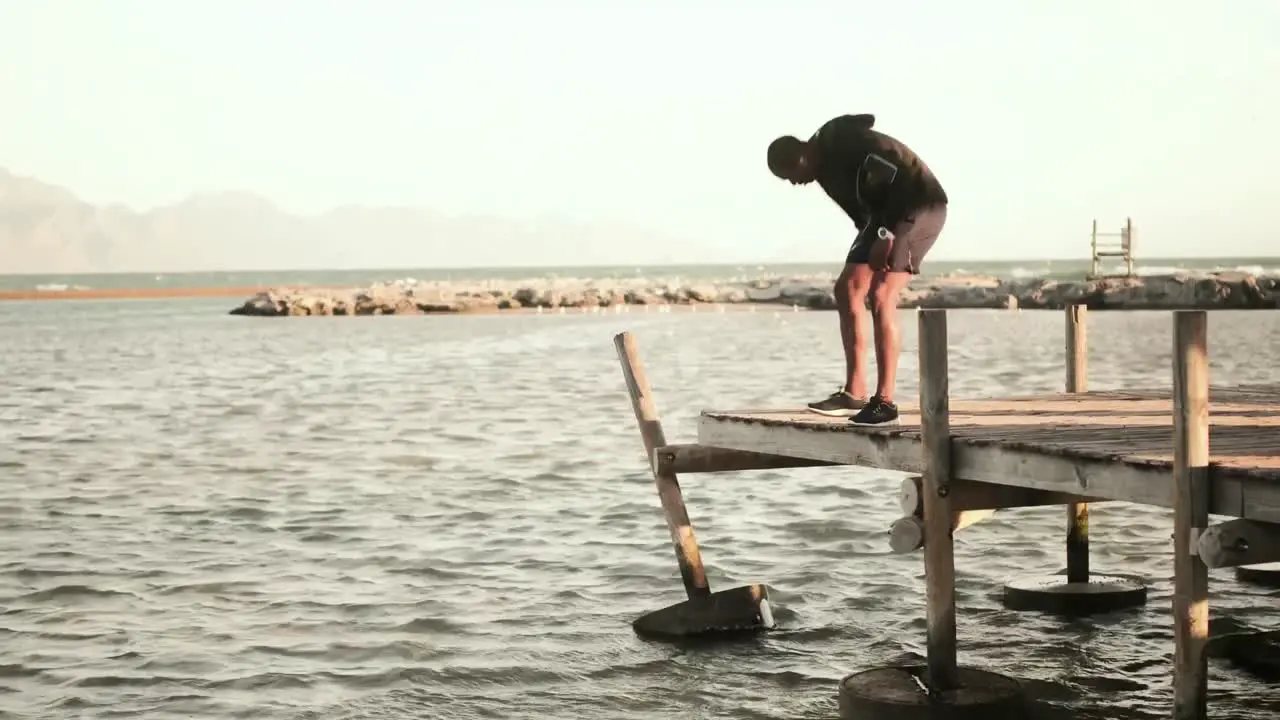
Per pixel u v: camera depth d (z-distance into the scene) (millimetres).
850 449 7359
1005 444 6434
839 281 7766
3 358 38531
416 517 12922
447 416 22062
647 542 11695
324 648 8445
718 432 8344
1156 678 7805
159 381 29906
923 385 6734
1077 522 9656
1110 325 50031
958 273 137625
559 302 76750
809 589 9984
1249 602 9688
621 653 8398
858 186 7625
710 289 83375
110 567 10734
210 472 15977
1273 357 32469
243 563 10891
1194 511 5523
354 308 73438
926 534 6828
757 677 7906
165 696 7488
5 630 8859
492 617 9219
